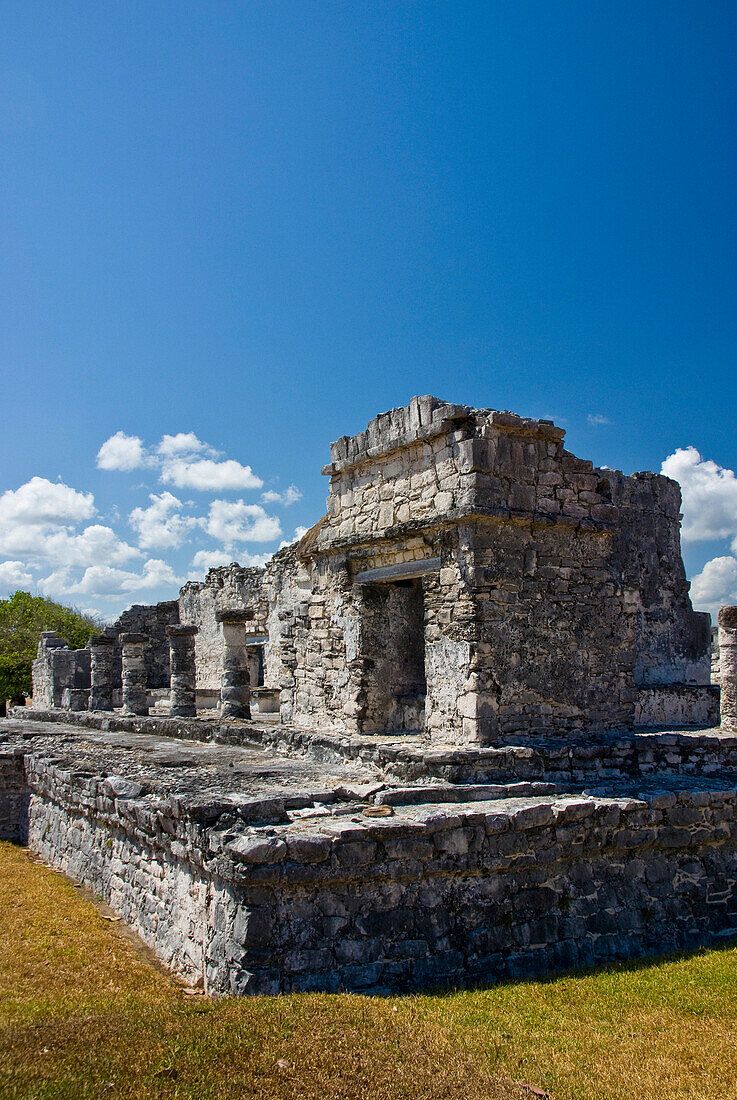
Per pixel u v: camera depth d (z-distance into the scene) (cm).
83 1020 546
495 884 720
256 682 2592
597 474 1057
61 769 1144
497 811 729
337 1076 479
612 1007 625
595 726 1000
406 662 1177
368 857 652
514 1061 528
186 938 714
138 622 3070
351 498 1192
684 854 841
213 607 2867
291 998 578
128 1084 457
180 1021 539
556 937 740
